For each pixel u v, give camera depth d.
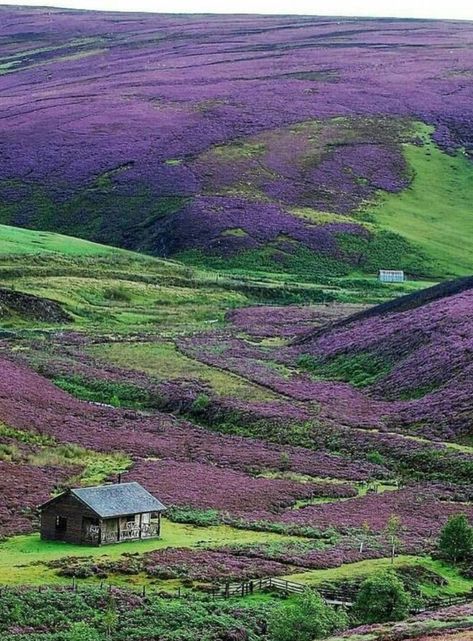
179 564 81.94
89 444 126.88
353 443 132.62
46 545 88.88
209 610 71.94
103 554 84.69
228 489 111.19
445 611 72.56
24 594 71.25
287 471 122.19
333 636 65.31
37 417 134.38
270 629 68.75
